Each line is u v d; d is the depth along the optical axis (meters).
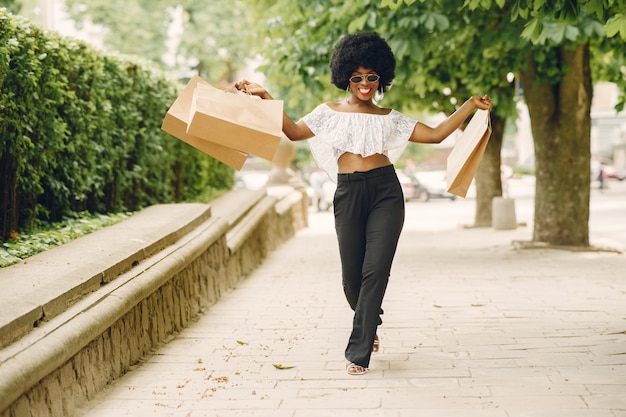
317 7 10.41
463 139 5.03
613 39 10.10
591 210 22.61
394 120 4.88
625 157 48.94
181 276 6.58
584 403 4.20
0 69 5.62
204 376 4.95
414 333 6.11
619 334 5.88
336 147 4.80
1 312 3.80
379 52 4.96
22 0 19.67
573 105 11.79
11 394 3.38
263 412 4.19
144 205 9.50
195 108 4.34
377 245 4.81
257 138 4.38
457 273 9.64
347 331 6.28
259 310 7.32
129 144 8.63
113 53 8.25
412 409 4.18
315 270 10.45
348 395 4.46
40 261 5.08
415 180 31.11
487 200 17.70
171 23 26.59
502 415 4.04
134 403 4.38
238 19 26.81
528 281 8.80
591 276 9.09
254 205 11.81
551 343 5.65
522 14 6.00
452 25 10.33
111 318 4.56
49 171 6.93
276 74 11.83
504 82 14.72
